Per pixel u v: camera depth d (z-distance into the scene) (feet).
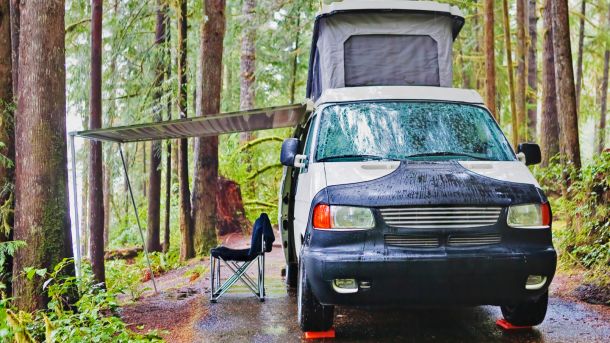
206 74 40.96
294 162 18.44
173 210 63.82
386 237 14.66
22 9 19.66
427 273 14.29
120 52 43.01
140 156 88.12
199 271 34.09
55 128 19.63
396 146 17.38
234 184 55.47
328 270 14.51
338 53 23.09
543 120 51.62
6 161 22.94
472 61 72.69
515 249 14.64
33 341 14.06
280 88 76.64
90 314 16.03
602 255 22.94
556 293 22.17
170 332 19.03
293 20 68.13
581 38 71.82
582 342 16.08
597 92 84.58
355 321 18.83
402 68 23.36
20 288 19.24
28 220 19.30
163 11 44.73
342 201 15.01
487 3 37.78
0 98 23.71
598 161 25.82
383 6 22.90
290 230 23.77
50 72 19.51
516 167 16.49
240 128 25.12
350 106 18.62
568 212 26.84
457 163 16.46
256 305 22.45
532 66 67.00
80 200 74.54
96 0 27.94
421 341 16.55
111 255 50.14
